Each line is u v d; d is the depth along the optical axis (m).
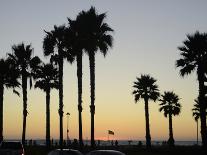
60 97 56.38
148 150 68.62
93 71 48.25
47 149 61.47
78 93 49.69
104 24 51.00
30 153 54.38
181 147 77.19
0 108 63.56
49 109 65.62
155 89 80.44
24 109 64.12
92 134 46.97
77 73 50.06
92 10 51.03
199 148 69.62
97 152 25.95
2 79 64.12
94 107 47.38
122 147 77.69
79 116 49.38
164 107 90.44
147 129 77.12
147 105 79.25
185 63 54.69
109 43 50.62
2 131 63.06
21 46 65.31
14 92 65.38
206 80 53.56
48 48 58.66
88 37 49.88
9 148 35.28
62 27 58.62
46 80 67.19
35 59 65.50
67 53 56.78
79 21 50.69
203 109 52.75
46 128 64.06
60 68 57.28
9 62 64.75
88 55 49.00
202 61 53.69
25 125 63.91
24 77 64.81
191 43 54.12
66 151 30.00
